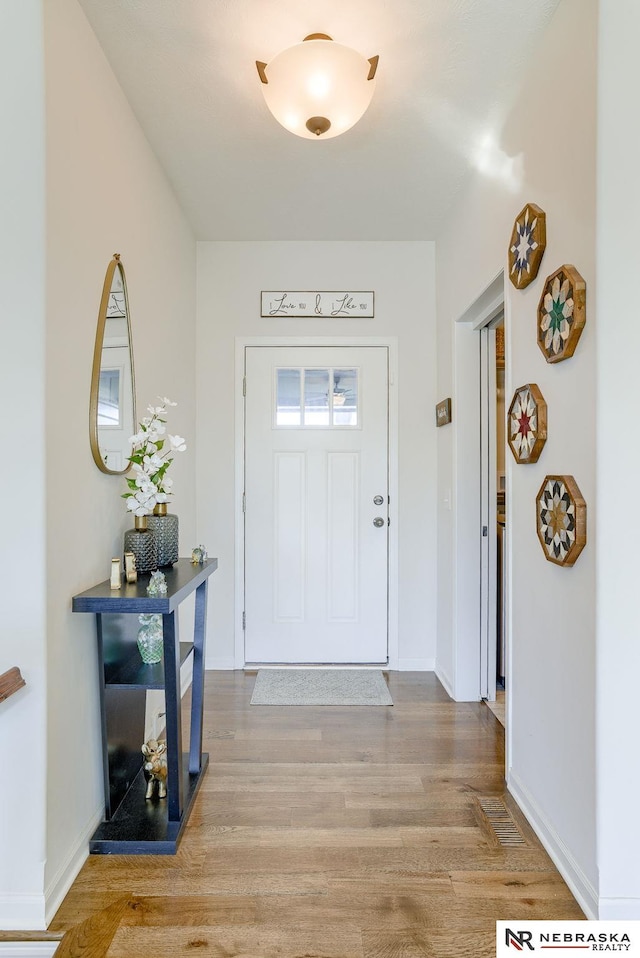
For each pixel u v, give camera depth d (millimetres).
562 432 1624
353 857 1658
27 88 1420
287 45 1771
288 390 3318
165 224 2584
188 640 3049
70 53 1572
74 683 1606
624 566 1412
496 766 2191
